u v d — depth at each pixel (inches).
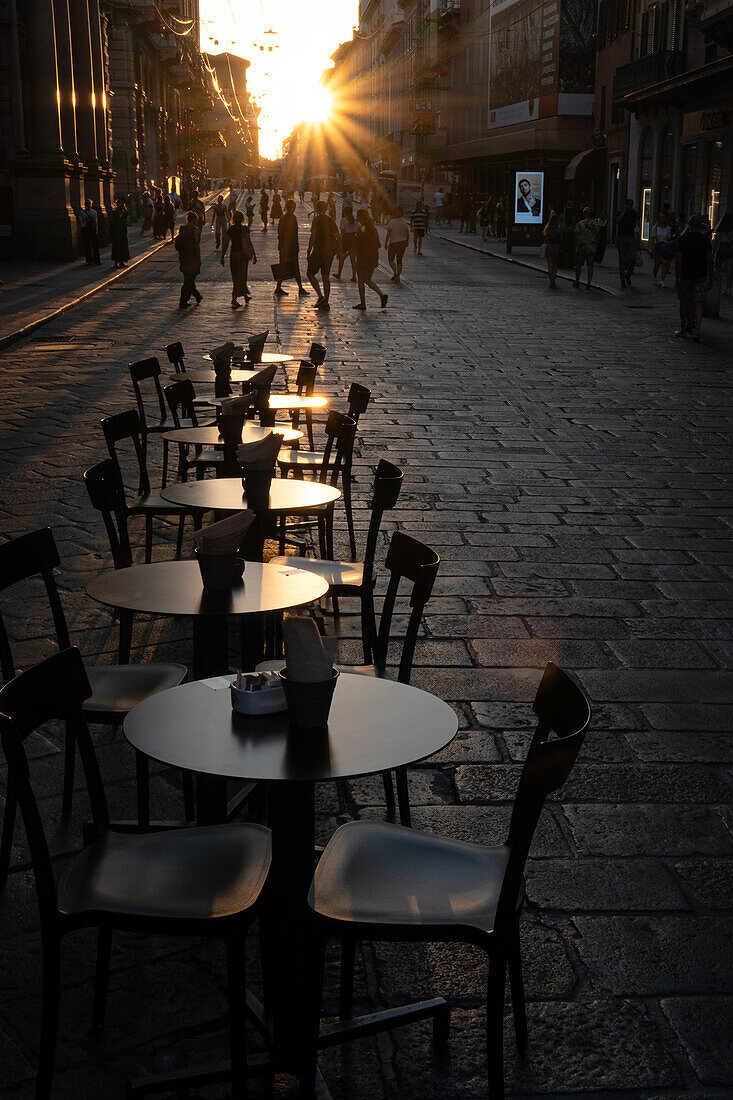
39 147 1213.1
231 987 107.7
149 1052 118.6
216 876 115.6
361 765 107.4
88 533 295.4
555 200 1822.1
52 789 170.2
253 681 121.1
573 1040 121.5
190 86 3053.6
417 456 395.2
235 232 802.2
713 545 299.7
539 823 164.1
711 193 1202.6
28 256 1219.9
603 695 207.0
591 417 472.4
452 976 131.3
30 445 399.5
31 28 1194.6
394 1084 115.3
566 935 139.0
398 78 3346.5
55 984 109.0
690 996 128.6
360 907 110.0
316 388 519.8
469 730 191.9
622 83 1455.5
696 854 157.2
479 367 593.3
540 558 285.7
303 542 290.2
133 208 1962.4
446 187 2514.8
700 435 440.5
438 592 258.8
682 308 705.6
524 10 1916.8
